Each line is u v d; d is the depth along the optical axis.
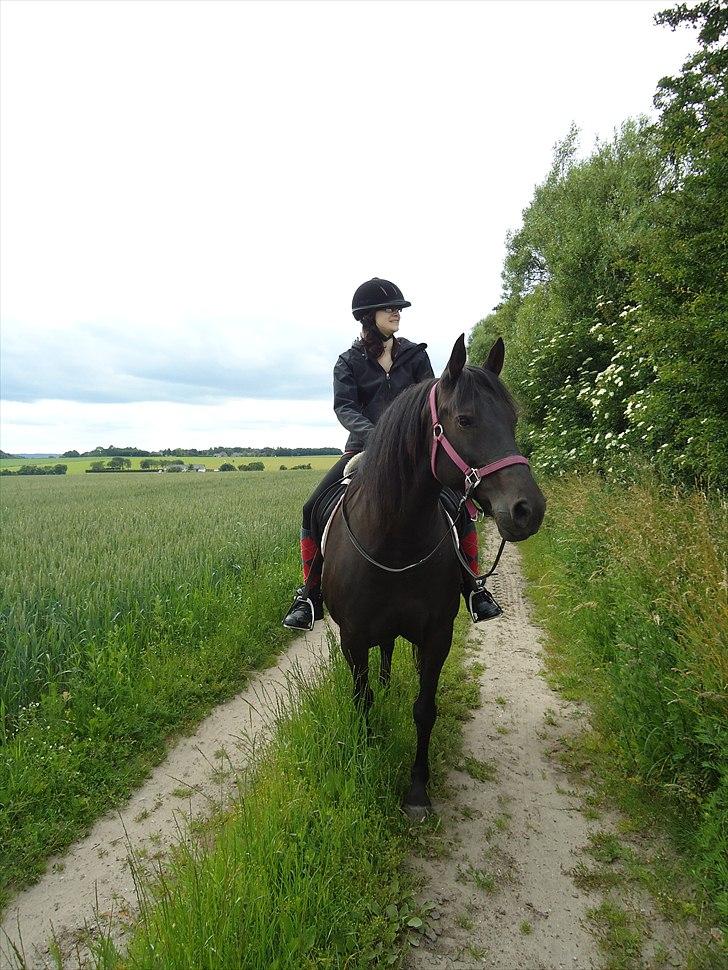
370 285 3.29
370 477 2.65
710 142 5.09
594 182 13.48
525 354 13.66
